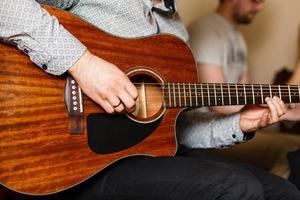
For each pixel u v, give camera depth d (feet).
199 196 2.99
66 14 3.08
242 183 3.01
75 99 3.01
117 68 3.05
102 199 3.21
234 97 3.74
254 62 8.60
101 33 3.21
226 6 6.65
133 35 3.51
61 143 2.96
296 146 6.25
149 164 3.22
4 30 2.81
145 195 3.10
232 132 3.99
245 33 8.48
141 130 3.32
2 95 2.78
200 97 3.59
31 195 2.98
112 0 3.43
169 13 3.96
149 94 3.43
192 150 4.26
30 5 2.88
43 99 2.91
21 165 2.82
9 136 2.79
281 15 8.68
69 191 3.26
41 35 2.87
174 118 3.53
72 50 2.94
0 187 3.44
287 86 3.94
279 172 5.73
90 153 3.07
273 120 3.91
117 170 3.21
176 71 3.59
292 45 8.75
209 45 6.34
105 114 3.12
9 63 2.83
